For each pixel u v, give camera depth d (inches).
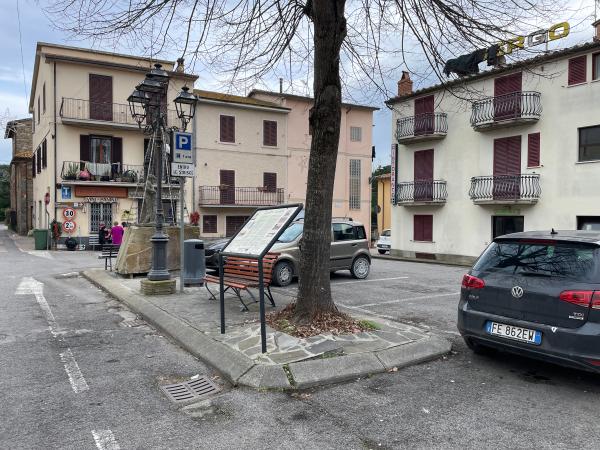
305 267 232.2
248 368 180.1
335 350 195.8
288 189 1368.1
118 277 445.7
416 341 214.1
